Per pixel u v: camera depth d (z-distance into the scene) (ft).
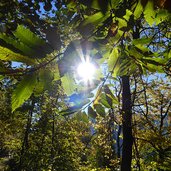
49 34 3.51
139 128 52.06
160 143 41.50
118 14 3.89
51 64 3.49
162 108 55.11
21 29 3.28
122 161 43.29
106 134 56.29
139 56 4.45
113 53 4.50
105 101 4.57
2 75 3.32
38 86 3.46
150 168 42.80
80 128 64.13
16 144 104.01
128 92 36.40
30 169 95.96
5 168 105.29
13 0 10.31
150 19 4.07
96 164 65.41
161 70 4.57
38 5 10.96
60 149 96.27
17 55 3.28
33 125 92.84
